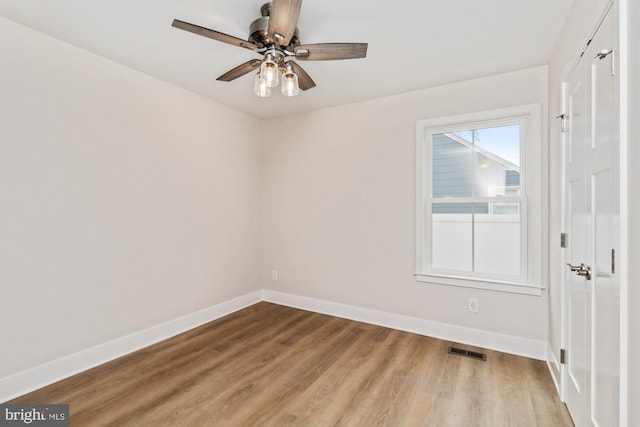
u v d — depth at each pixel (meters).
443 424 1.81
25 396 2.05
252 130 4.00
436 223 3.10
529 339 2.62
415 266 3.12
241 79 2.92
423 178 3.10
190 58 2.52
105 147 2.51
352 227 3.49
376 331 3.15
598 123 1.45
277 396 2.08
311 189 3.76
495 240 2.84
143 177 2.79
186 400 2.03
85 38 2.23
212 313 3.46
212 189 3.45
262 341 2.92
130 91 2.68
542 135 2.58
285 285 3.98
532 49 2.34
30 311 2.12
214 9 1.92
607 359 1.33
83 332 2.39
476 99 2.84
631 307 1.11
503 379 2.27
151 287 2.86
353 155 3.47
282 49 1.91
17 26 2.05
